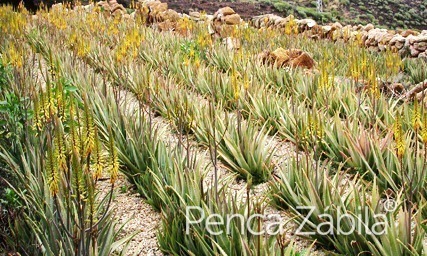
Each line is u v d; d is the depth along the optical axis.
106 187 4.34
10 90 5.24
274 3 30.05
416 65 10.55
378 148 4.34
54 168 2.16
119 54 5.70
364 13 34.09
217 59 9.12
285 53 9.08
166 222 3.35
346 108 5.85
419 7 37.00
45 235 3.03
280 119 5.55
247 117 6.20
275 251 2.86
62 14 13.30
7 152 3.99
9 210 3.26
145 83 6.23
